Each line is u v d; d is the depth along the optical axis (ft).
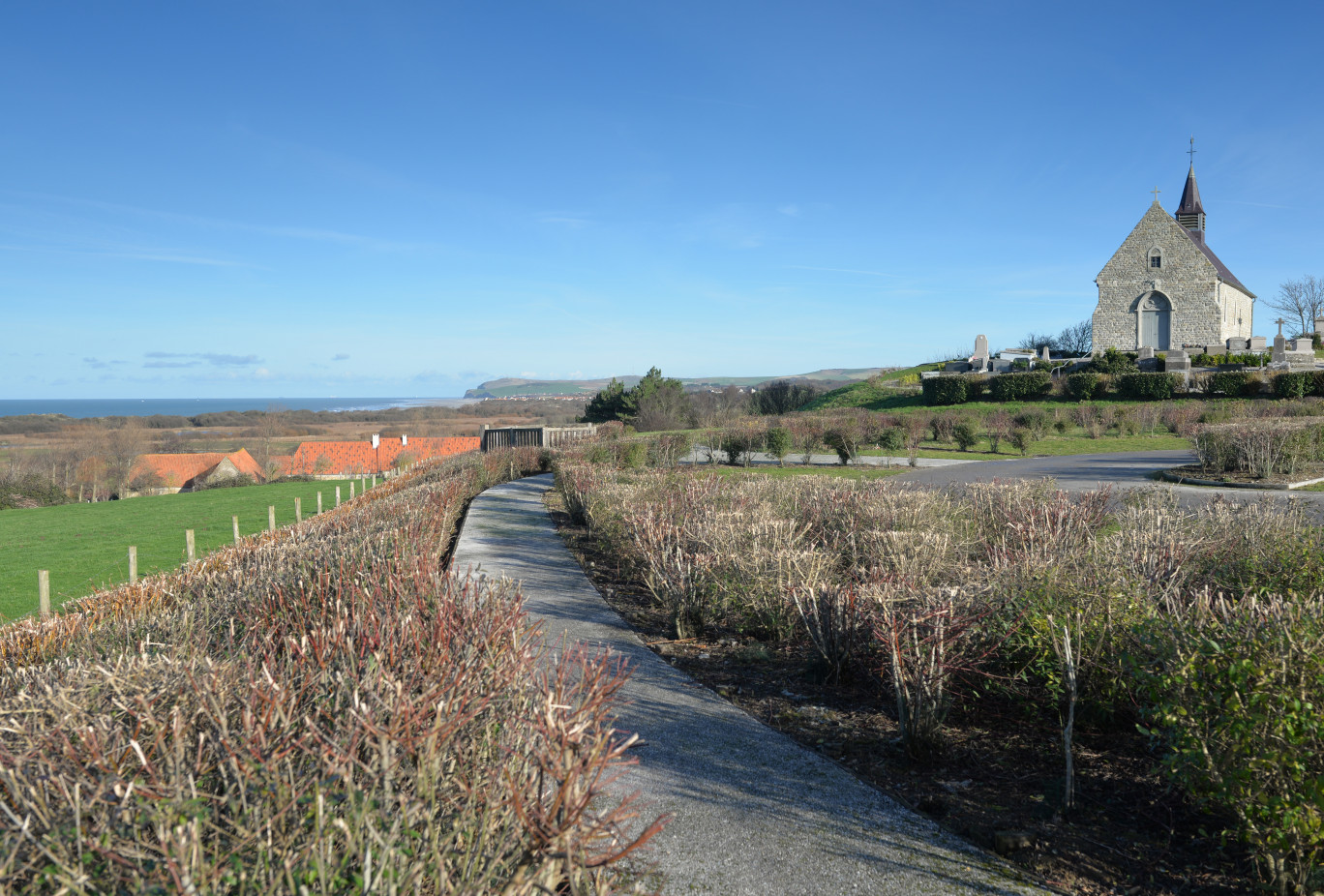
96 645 16.80
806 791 11.80
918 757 12.83
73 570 47.88
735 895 9.24
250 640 12.73
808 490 33.50
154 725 7.07
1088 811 11.04
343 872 6.04
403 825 6.27
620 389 172.86
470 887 6.23
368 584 15.16
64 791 5.92
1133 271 152.66
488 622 11.01
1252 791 8.86
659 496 32.27
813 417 97.30
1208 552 20.95
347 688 7.99
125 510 82.99
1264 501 26.78
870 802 11.46
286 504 86.28
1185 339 149.18
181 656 9.71
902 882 9.45
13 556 52.60
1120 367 134.92
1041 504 28.94
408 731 6.79
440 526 31.94
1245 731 8.96
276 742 6.91
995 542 25.14
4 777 6.31
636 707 15.26
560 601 24.02
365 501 63.52
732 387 182.91
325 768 6.45
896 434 82.64
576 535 37.09
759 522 24.61
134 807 5.94
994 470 67.41
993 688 14.33
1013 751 13.01
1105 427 104.42
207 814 5.95
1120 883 9.35
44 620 23.77
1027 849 10.12
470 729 7.68
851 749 13.32
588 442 73.31
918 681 12.78
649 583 22.50
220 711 7.07
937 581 19.86
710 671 17.60
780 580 19.35
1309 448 53.01
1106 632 13.14
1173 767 9.89
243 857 6.01
